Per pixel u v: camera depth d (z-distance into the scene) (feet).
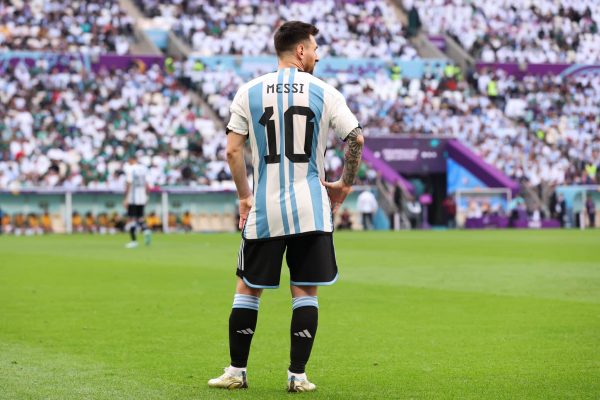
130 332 118.73
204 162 522.88
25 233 470.80
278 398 78.74
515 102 629.92
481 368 92.73
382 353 102.32
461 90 628.28
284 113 81.00
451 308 143.02
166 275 203.31
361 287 175.32
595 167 598.75
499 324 124.98
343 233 444.96
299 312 81.82
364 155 536.83
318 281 81.05
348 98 590.96
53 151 502.79
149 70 579.07
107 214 488.85
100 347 106.83
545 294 162.40
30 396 79.46
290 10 650.02
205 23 629.92
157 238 396.57
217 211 504.84
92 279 194.18
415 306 145.69
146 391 81.71
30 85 536.83
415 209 521.24
